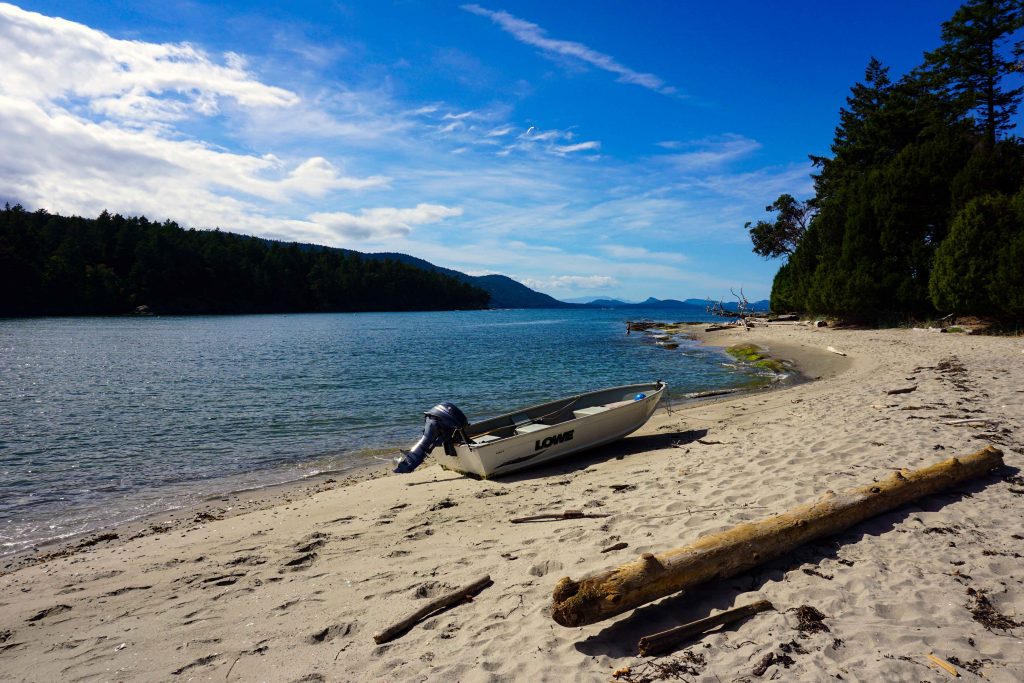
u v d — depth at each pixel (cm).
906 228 3247
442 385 2173
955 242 2625
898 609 381
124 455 1180
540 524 632
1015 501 559
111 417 1586
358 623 439
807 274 4978
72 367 2833
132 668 396
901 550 463
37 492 940
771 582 426
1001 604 381
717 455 879
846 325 3819
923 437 845
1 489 955
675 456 931
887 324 3428
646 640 354
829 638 349
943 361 1820
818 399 1393
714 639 360
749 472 738
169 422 1516
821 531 479
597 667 346
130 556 636
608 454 1034
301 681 363
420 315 13050
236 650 413
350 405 1756
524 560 524
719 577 425
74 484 984
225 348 4006
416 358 3262
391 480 959
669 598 420
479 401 1812
